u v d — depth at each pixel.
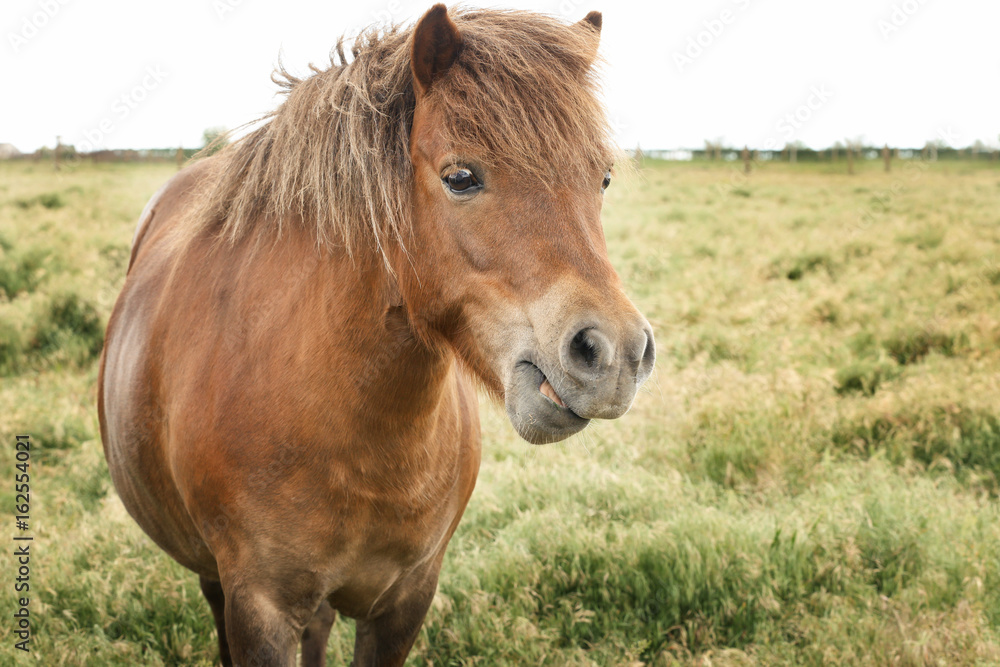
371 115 1.51
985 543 2.88
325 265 1.62
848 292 6.46
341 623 2.81
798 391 4.21
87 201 9.93
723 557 2.84
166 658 2.62
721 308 6.26
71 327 5.50
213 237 1.91
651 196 13.35
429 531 1.79
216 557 1.76
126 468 2.13
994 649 2.35
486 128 1.34
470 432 1.97
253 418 1.63
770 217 10.64
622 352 1.28
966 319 5.36
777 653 2.50
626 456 3.80
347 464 1.61
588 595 2.80
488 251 1.38
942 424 3.91
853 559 2.86
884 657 2.39
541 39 1.47
